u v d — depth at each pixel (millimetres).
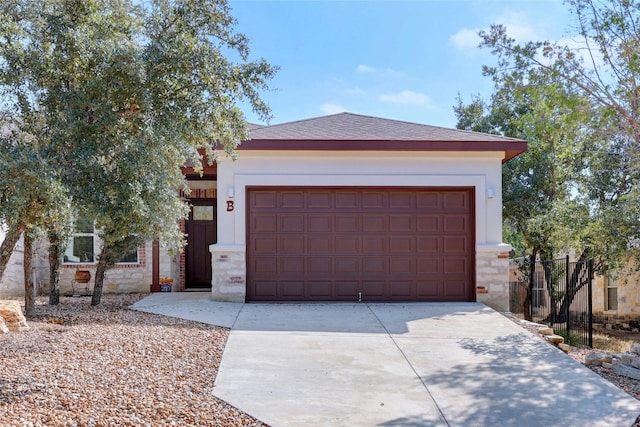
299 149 11586
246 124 7016
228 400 5719
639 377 6863
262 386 6207
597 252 12328
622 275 13648
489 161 11945
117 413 5113
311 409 5562
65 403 5242
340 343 8211
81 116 5488
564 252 14875
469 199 12016
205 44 6336
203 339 8180
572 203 13242
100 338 7824
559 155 13156
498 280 11828
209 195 14797
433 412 5570
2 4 5711
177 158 6742
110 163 5461
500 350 7941
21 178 4684
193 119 6414
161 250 14203
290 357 7414
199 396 5773
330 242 11906
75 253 14078
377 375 6734
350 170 11828
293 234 11891
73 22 5719
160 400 5547
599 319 15883
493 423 5316
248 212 11844
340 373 6777
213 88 6430
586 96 7496
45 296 13594
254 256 11867
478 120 19953
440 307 11156
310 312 10555
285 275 11844
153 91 6082
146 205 5605
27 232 6359
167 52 5965
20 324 8148
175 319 9695
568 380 6637
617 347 10906
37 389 5551
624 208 11242
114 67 5586
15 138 5633
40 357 6676
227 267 11781
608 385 6473
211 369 6742
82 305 11242
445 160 11898
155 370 6504
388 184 11828
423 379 6613
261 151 11656
